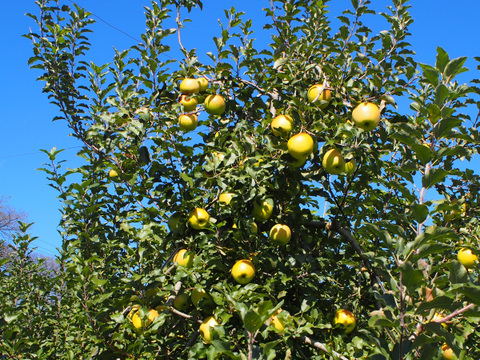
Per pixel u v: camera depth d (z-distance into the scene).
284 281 2.38
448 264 1.87
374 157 2.56
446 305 1.83
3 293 2.81
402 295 1.87
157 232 2.50
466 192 2.68
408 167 1.99
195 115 2.73
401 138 1.96
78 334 2.57
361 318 2.57
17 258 3.08
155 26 2.85
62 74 2.87
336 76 2.54
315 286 2.48
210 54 2.84
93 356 2.38
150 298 2.38
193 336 2.41
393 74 2.58
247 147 2.48
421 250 1.85
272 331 2.27
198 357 2.17
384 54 2.59
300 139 2.40
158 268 2.50
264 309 1.97
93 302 2.29
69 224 2.55
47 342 2.67
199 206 2.47
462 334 2.09
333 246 2.79
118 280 2.55
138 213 2.61
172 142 2.60
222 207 2.47
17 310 2.53
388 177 2.81
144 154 2.57
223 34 2.82
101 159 2.68
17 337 2.51
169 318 2.50
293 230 2.61
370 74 2.54
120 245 2.49
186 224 2.46
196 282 2.32
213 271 2.47
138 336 2.27
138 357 2.28
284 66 2.79
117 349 2.34
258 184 2.42
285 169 2.53
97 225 2.62
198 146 2.78
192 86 2.70
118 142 2.60
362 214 2.73
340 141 2.51
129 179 2.53
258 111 2.88
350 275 2.71
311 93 2.59
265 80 2.85
